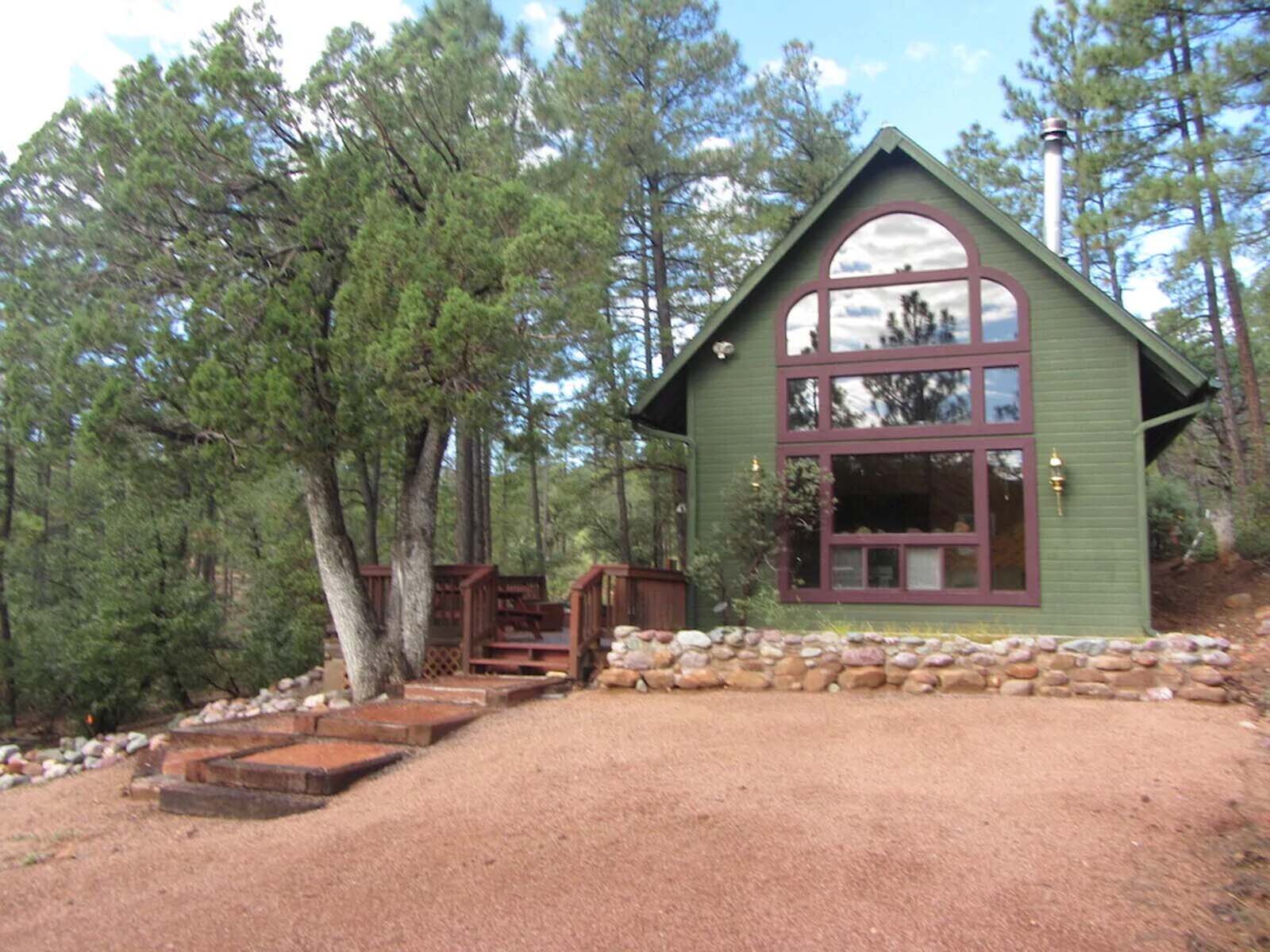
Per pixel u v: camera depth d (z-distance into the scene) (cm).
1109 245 2027
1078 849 534
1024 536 1195
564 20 2036
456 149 1190
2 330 1145
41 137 1136
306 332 1063
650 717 884
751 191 2092
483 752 792
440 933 469
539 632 1316
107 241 1124
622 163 1923
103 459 1086
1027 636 1016
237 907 518
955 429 1228
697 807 620
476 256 1045
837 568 1248
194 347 1051
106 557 1911
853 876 506
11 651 2052
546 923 472
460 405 1034
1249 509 1605
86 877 593
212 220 1146
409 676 1190
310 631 1933
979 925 449
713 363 1337
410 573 1207
